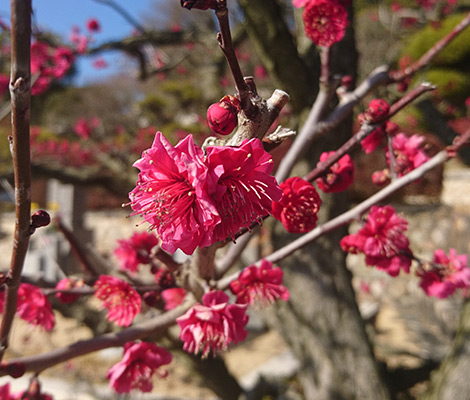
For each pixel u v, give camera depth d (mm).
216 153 750
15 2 666
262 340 6652
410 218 10250
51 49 3629
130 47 4039
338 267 2734
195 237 786
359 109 2701
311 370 2697
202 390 4910
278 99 898
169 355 1294
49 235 8992
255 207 817
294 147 1449
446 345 4129
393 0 10859
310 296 2682
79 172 4098
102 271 1963
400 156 1395
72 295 1398
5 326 1056
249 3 2373
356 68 2564
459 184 13672
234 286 1214
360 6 14461
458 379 2549
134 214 828
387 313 7484
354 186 8797
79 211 10391
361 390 2613
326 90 1410
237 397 3080
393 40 12203
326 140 2551
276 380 3691
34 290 1334
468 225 5973
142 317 2363
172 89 9180
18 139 733
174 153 780
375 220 1261
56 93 18672
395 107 1210
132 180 4219
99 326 2434
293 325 2750
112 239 11602
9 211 14578
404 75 1497
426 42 10891
